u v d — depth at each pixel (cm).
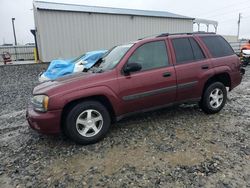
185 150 378
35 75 1330
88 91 400
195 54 506
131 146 401
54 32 1455
